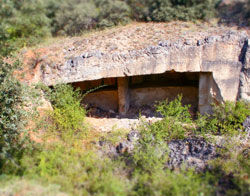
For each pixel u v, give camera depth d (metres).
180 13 10.91
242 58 8.00
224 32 8.69
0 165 5.52
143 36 9.30
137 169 5.75
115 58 8.30
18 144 6.07
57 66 8.45
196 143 6.76
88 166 5.76
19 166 5.51
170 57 8.20
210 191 5.08
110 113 9.76
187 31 9.26
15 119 6.68
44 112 7.60
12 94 6.66
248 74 7.96
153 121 8.38
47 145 6.40
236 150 6.52
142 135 6.71
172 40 8.45
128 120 8.75
